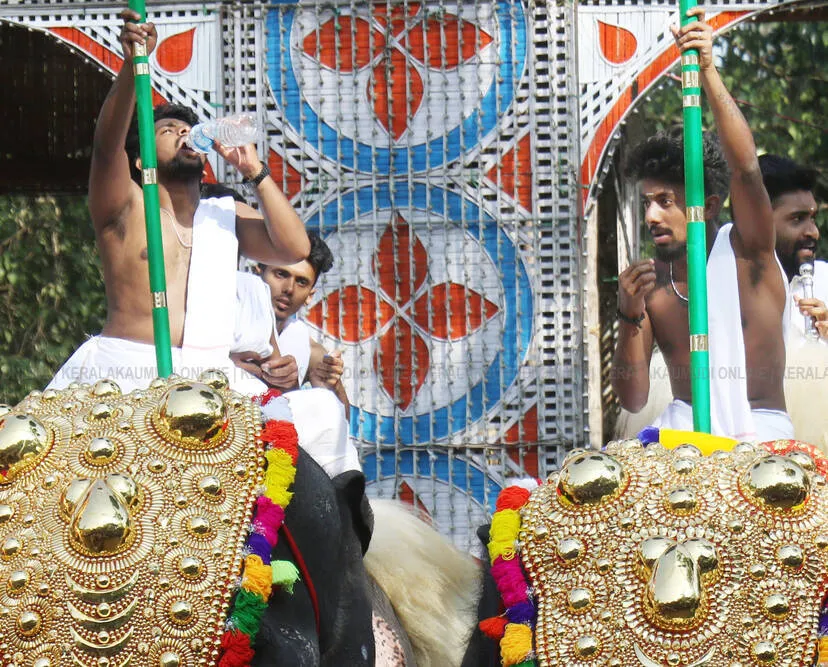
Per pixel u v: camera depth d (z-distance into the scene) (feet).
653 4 35.76
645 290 32.19
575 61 35.58
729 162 29.17
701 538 11.85
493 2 35.70
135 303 25.99
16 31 48.03
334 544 13.79
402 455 35.40
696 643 11.61
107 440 12.19
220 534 12.06
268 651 12.39
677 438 13.56
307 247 27.71
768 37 64.39
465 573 18.93
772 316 30.99
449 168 35.81
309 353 33.47
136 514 11.85
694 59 18.62
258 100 36.14
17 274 64.90
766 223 30.07
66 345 64.75
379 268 35.81
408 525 18.89
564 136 35.68
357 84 35.99
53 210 65.67
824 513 12.12
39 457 12.16
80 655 11.41
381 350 35.63
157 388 13.01
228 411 12.80
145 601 11.59
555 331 35.40
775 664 11.63
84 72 50.03
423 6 35.76
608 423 47.11
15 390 63.62
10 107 51.55
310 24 36.06
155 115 27.58
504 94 35.73
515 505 12.76
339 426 20.70
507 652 12.07
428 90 35.83
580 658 11.80
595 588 11.94
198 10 36.27
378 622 16.89
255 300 27.73
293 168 36.11
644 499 12.12
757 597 11.75
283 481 12.73
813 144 63.82
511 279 35.53
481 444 35.19
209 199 27.48
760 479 11.99
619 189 45.85
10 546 11.62
